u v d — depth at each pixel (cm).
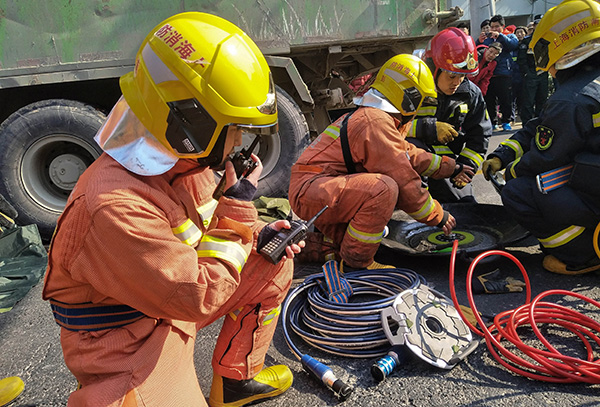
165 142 141
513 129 923
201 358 240
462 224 368
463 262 327
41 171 448
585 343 216
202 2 448
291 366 226
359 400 199
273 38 472
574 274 292
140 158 140
